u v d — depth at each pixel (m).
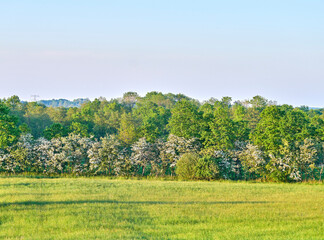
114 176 66.19
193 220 25.81
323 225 24.02
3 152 67.00
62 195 35.41
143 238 20.70
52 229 22.70
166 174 75.88
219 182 56.78
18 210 27.70
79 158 69.00
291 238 20.92
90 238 20.47
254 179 68.56
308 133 64.31
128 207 30.02
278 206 31.42
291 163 61.19
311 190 44.59
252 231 22.64
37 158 68.69
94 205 30.22
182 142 70.06
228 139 69.19
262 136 66.06
